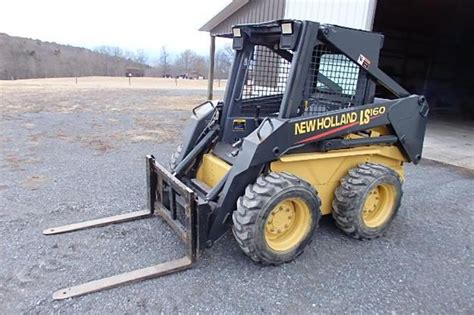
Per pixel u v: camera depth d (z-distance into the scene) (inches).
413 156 140.9
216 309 88.0
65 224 126.0
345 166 126.6
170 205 117.0
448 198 173.2
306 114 111.8
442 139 322.0
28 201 144.2
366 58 115.8
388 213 128.8
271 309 89.1
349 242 124.1
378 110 122.5
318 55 110.3
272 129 102.7
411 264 112.8
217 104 136.4
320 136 110.8
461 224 144.3
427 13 485.4
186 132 138.6
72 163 197.6
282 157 108.2
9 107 386.0
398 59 549.3
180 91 700.0
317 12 285.4
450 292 99.8
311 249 118.1
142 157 215.3
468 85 621.9
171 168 138.2
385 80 124.3
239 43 126.2
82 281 95.7
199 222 100.7
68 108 401.1
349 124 116.1
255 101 134.0
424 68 577.3
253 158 101.0
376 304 93.0
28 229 121.7
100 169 188.2
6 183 162.7
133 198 150.1
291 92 105.7
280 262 106.7
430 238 130.9
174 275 100.5
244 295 93.7
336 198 123.0
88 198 149.0
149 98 548.1
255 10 364.2
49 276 97.3
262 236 100.9
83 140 254.4
